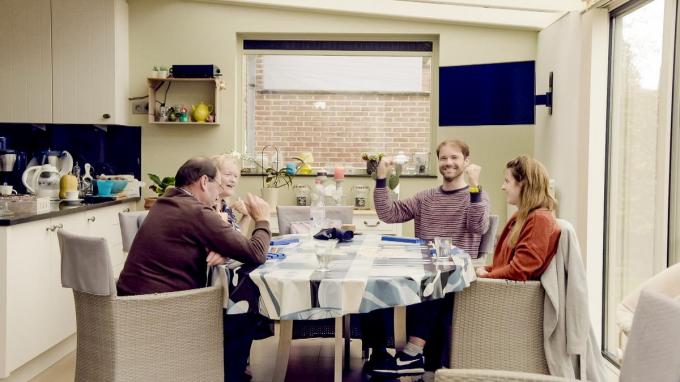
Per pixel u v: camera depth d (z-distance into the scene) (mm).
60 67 4805
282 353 2881
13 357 3184
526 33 4984
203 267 2596
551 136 4582
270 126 5387
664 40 3102
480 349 2619
